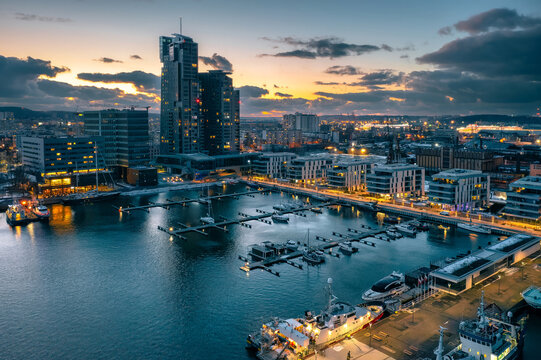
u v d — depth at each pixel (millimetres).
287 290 140375
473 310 118250
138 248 185750
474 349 94188
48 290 140875
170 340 109688
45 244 191500
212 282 147375
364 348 99875
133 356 102875
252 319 120438
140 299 133875
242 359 101312
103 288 142375
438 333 106000
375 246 190500
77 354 103812
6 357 102312
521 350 101500
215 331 114062
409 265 164500
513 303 123438
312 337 102562
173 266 163250
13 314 124125
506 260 151000
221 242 195750
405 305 124500
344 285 144625
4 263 166375
